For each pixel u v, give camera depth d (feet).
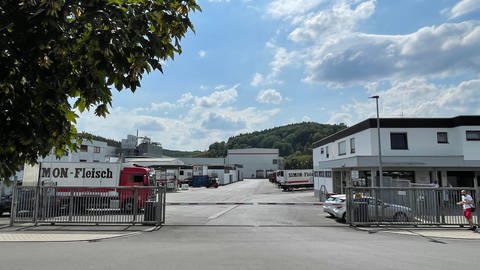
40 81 7.48
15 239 47.37
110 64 7.29
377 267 30.45
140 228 58.70
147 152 304.30
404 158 98.22
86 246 41.83
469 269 29.94
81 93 8.00
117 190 62.80
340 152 130.52
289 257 34.73
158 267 30.04
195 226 62.28
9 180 8.52
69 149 9.91
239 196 167.84
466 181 103.96
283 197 159.74
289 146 582.35
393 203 63.36
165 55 8.67
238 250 38.86
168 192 205.98
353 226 62.28
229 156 461.78
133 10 7.69
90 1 7.05
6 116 7.63
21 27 6.62
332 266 30.71
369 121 105.29
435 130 105.40
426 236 52.19
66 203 62.08
